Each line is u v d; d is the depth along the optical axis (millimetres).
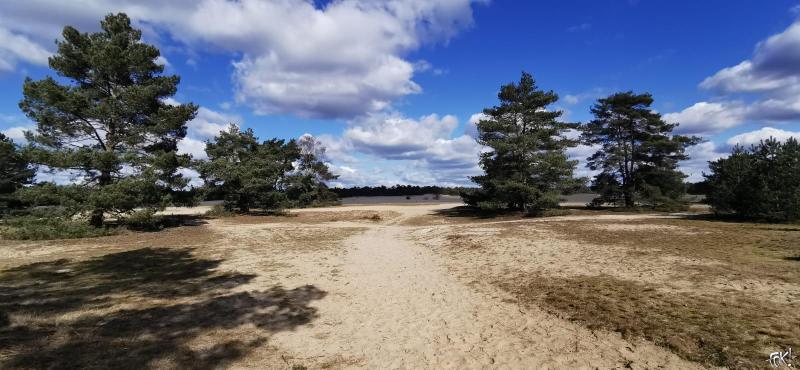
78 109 20594
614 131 38656
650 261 11500
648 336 6234
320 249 17016
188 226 26062
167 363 5656
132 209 21984
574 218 27312
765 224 20609
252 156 37781
